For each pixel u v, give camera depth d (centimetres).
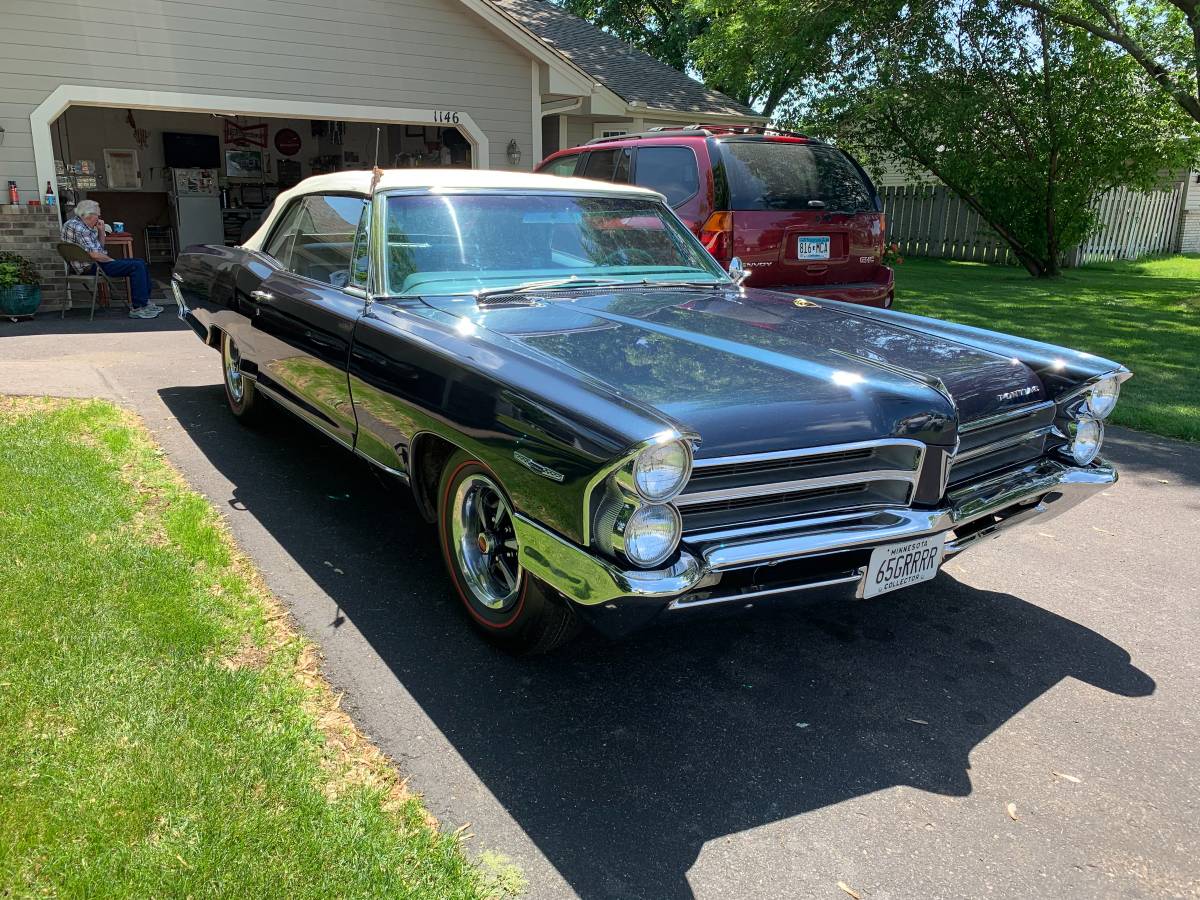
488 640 308
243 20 1051
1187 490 504
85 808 209
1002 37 1441
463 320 318
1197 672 312
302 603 331
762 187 630
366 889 196
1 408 527
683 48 2597
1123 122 1452
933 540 282
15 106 957
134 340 827
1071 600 367
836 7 1449
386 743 254
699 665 309
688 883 209
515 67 1253
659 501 224
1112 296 1277
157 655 275
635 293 380
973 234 1955
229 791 220
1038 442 334
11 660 264
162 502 405
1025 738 271
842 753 262
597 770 249
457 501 309
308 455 499
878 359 307
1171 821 236
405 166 1605
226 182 1559
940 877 214
